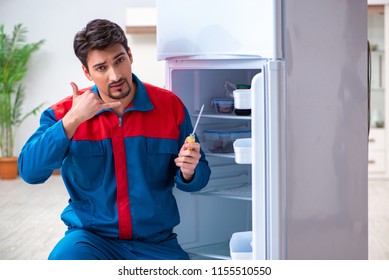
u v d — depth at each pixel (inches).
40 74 301.9
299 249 98.9
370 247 159.3
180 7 104.7
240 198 104.6
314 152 100.2
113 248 96.6
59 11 298.8
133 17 281.7
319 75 100.2
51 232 183.6
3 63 290.7
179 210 112.5
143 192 98.0
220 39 100.4
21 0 298.8
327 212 103.3
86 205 98.5
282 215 94.7
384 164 282.2
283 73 93.6
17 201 235.3
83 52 94.2
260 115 93.9
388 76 279.1
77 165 97.5
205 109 114.3
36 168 93.8
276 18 93.2
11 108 300.2
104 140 97.6
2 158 290.0
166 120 101.8
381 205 218.4
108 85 94.5
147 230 99.0
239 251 104.2
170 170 104.2
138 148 98.7
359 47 107.4
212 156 112.7
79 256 91.9
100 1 297.4
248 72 119.2
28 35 299.9
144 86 101.8
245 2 97.0
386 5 273.1
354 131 107.3
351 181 107.4
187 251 113.7
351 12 105.6
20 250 162.2
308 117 98.7
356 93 107.3
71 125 92.5
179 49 105.2
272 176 93.8
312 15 98.7
